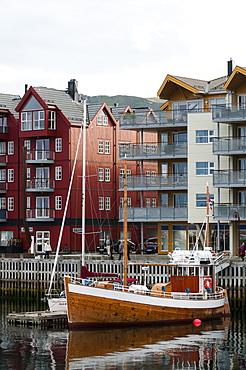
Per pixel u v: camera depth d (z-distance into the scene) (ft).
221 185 262.67
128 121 296.71
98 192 338.75
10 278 268.41
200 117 281.13
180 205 293.64
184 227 289.33
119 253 286.66
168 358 156.56
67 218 324.39
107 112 346.95
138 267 243.60
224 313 206.08
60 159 329.11
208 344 169.07
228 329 186.80
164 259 262.47
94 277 230.07
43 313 200.95
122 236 348.79
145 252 303.07
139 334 179.52
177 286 198.29
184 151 286.87
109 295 184.03
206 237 217.36
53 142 331.57
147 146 293.64
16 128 340.59
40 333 181.57
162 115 291.79
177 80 291.79
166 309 189.98
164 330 184.75
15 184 339.98
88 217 332.80
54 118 330.54
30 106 332.19
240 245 266.98
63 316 199.31
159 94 298.76
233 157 271.69
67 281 183.52
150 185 291.17
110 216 344.49
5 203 343.05
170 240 290.76
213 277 202.18
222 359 155.63
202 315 196.65
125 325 185.98
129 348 165.17
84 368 148.77
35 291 262.26
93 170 337.11
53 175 330.75
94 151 338.34
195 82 301.84
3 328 188.75
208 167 279.69
